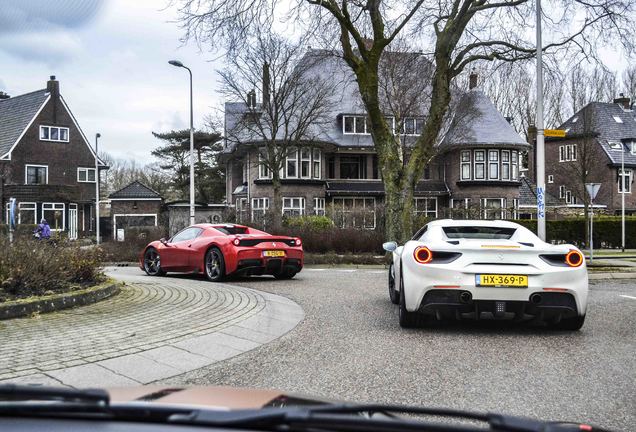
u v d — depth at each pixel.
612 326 6.97
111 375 4.43
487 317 6.26
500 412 3.68
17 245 7.96
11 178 41.44
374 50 17.73
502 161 38.28
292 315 7.52
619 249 30.64
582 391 4.17
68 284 8.30
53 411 1.32
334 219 23.11
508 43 17.83
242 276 13.41
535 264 6.22
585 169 32.16
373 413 1.66
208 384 4.31
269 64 24.89
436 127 18.27
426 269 6.30
